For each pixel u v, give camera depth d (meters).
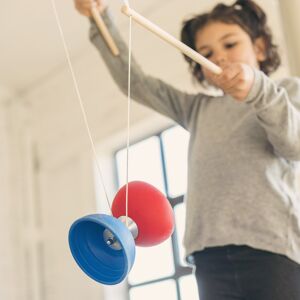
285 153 1.04
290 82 1.14
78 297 2.48
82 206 2.54
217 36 1.30
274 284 0.98
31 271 2.65
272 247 1.00
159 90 1.28
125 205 0.88
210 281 1.05
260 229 1.02
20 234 2.69
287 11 1.17
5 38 2.49
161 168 2.37
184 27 1.38
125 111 2.42
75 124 2.63
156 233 0.87
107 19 1.28
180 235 2.25
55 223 2.67
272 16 1.82
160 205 0.88
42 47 2.58
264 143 1.09
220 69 0.92
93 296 2.42
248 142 1.09
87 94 2.60
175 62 2.22
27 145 2.82
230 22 1.31
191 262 1.12
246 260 1.01
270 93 0.95
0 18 2.37
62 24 2.43
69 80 2.69
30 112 2.87
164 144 2.38
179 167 2.30
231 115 1.14
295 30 1.16
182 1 2.22
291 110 0.98
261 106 0.95
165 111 1.28
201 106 1.22
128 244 0.76
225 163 1.09
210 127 1.16
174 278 2.25
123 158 2.54
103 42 1.28
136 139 2.48
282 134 0.99
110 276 0.80
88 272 0.80
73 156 2.63
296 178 1.13
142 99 1.30
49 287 2.61
